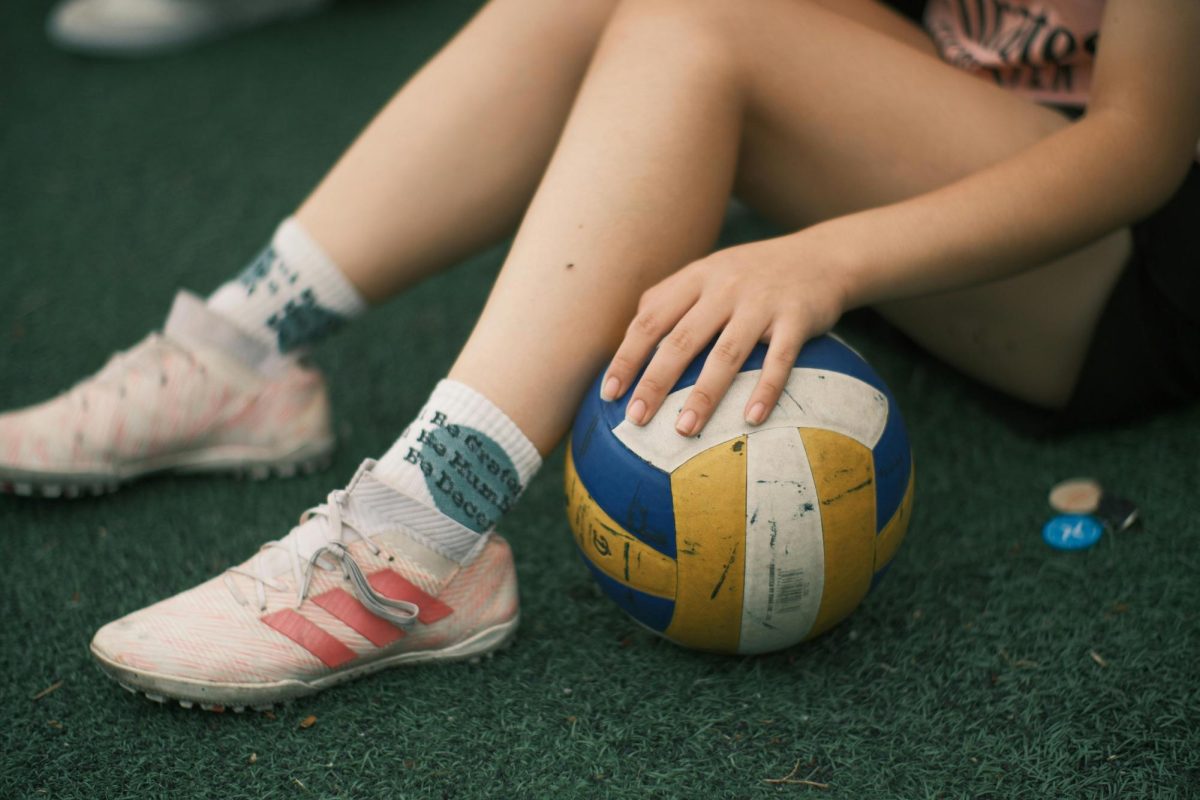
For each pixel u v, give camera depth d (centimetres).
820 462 87
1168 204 109
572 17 111
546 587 117
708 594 90
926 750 95
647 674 104
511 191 117
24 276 183
